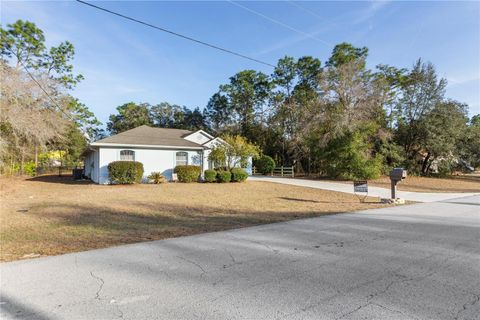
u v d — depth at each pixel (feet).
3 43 85.30
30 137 60.54
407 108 98.12
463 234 20.72
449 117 91.66
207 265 14.23
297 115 112.57
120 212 30.66
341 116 75.77
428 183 76.43
